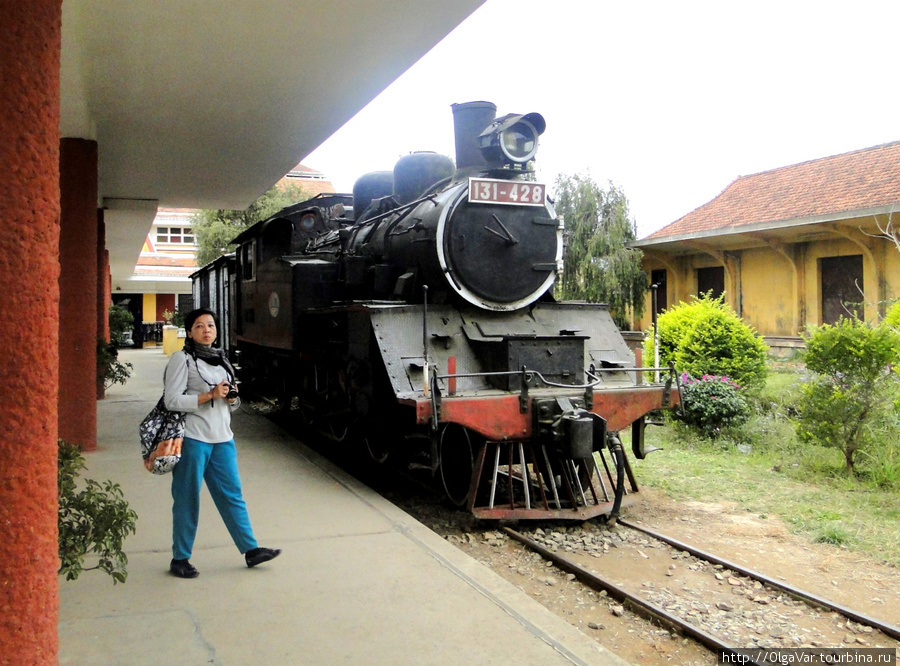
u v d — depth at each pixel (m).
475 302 6.53
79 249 7.39
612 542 5.30
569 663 2.98
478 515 5.47
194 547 4.45
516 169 6.77
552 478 5.77
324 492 5.82
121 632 3.22
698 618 3.99
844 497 6.39
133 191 11.93
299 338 8.41
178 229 32.31
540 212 6.89
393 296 7.24
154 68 6.13
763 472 7.31
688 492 6.62
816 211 13.67
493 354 6.15
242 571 4.02
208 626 3.29
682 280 17.77
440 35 5.51
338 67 6.18
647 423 6.46
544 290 6.90
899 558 4.89
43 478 1.78
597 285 15.98
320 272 8.52
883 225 12.25
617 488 5.65
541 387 6.02
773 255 15.20
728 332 9.86
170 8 4.93
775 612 4.09
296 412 10.76
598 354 6.86
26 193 1.72
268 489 5.92
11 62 1.69
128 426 9.05
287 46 5.69
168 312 32.03
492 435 5.55
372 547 4.45
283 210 10.77
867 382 7.14
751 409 9.16
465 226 6.46
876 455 7.07
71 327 7.34
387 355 6.01
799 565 4.84
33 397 1.75
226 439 4.00
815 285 14.23
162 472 3.76
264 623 3.33
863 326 7.40
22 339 1.73
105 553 3.10
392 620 3.38
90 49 5.67
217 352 4.09
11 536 1.71
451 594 3.70
